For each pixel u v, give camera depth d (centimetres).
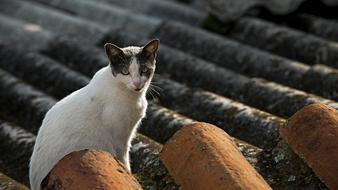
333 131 357
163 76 623
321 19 718
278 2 717
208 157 337
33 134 525
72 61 663
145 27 748
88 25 743
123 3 854
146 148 447
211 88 583
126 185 320
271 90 529
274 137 440
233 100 539
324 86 535
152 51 451
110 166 330
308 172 365
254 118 468
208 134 356
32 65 645
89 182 314
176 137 362
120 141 433
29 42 708
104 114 419
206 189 323
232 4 708
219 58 651
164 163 361
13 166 482
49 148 402
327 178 348
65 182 321
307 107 376
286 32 670
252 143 450
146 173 388
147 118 509
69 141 404
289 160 378
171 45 699
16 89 591
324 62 615
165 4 839
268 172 380
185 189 339
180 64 629
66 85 604
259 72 607
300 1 722
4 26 738
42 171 401
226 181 318
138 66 436
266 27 688
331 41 664
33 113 556
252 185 316
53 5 835
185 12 816
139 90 424
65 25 753
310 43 641
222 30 720
